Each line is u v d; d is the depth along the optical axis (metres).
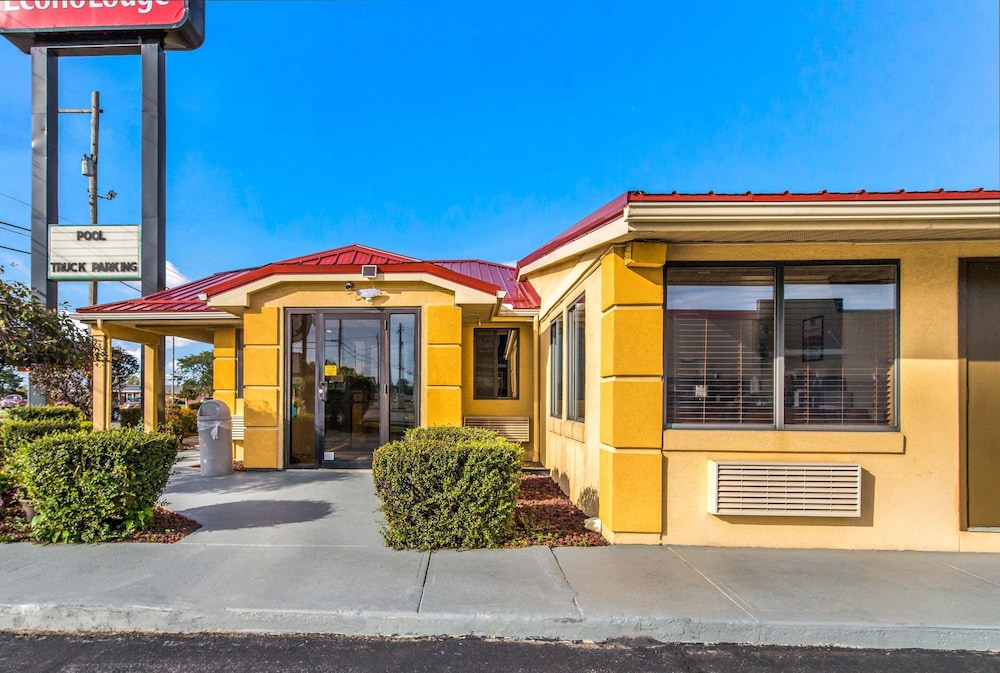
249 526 5.32
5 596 3.69
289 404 8.07
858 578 4.15
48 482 4.77
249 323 8.02
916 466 4.82
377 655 3.26
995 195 4.09
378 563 4.36
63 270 12.25
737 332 4.99
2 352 6.38
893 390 4.89
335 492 6.66
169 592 3.77
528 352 10.07
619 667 3.18
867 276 4.95
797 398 4.96
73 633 3.51
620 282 4.89
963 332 4.86
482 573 4.18
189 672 3.07
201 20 12.86
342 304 8.05
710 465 4.82
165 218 12.66
